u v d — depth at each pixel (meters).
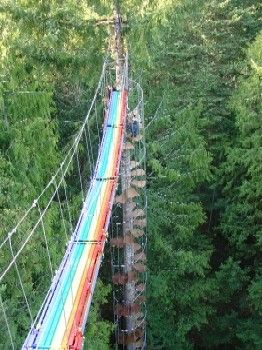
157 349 17.97
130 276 14.88
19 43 13.70
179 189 18.31
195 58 20.58
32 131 13.01
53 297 8.61
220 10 20.66
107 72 16.62
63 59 14.32
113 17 14.01
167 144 17.98
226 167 18.61
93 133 16.97
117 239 14.70
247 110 17.66
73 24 13.95
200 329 18.91
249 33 22.14
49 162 13.73
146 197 16.28
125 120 14.52
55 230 13.12
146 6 14.66
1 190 11.53
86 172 16.44
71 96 17.34
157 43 15.81
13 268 10.50
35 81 13.65
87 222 10.89
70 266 9.49
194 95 19.75
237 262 18.36
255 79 17.75
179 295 18.09
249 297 18.11
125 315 15.27
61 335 7.74
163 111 18.38
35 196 12.49
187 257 17.19
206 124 19.03
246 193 17.95
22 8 13.41
